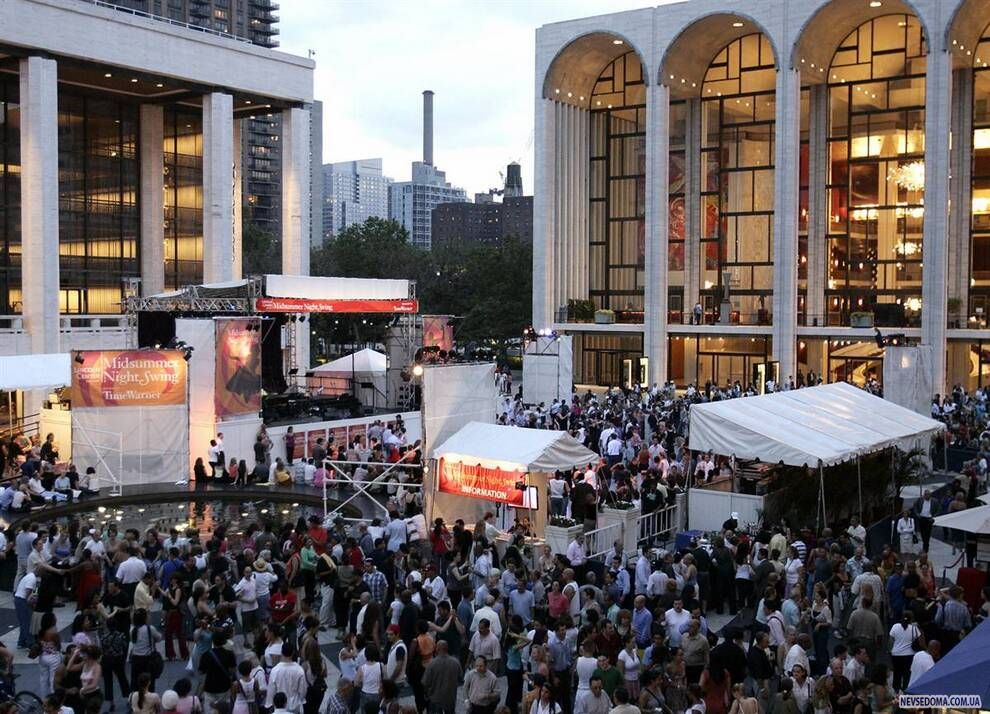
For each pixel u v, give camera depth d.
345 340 91.81
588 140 71.69
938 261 55.12
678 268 69.38
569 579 17.97
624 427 37.84
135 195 61.31
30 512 28.66
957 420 41.78
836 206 63.88
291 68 61.72
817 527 24.53
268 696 13.60
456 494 26.03
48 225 49.62
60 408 36.62
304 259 63.41
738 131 67.00
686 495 27.05
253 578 18.91
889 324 59.91
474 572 19.75
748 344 65.81
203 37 56.38
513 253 92.25
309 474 32.94
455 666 14.32
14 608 22.53
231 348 35.16
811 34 59.94
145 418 33.47
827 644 17.27
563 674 15.13
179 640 18.72
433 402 27.28
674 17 62.78
